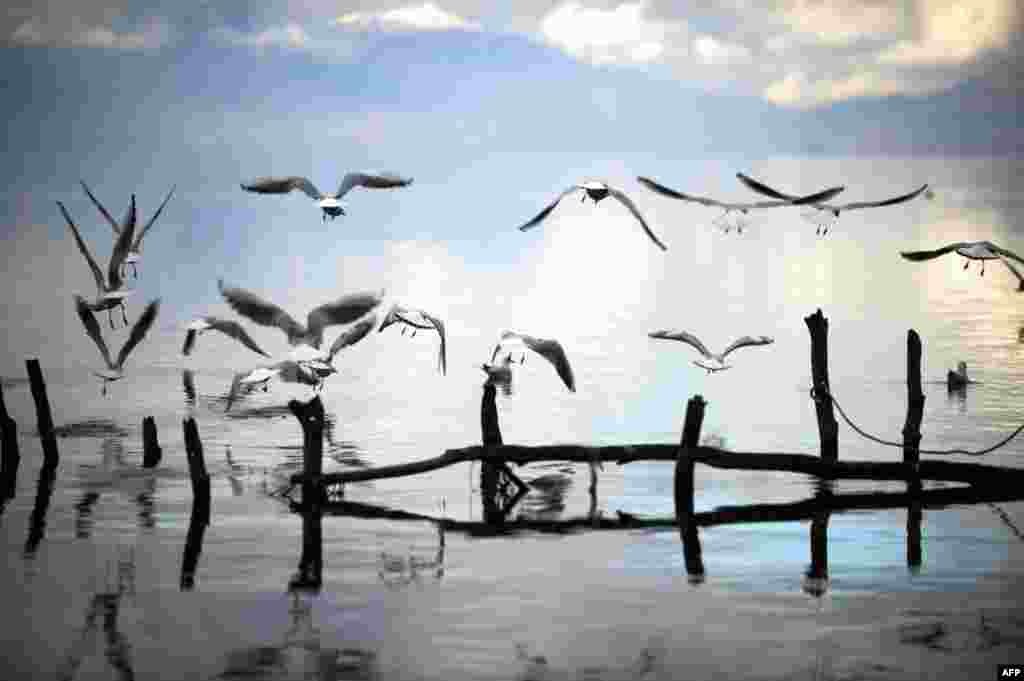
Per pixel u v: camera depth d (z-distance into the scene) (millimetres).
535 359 53281
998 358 52469
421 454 36656
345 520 30328
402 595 25484
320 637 23609
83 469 34500
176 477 33812
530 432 39406
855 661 22656
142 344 56156
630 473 34688
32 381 34844
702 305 70562
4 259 89625
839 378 48500
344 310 24203
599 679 21891
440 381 48344
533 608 24922
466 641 23406
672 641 23438
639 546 28469
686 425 31562
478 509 31234
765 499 32125
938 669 22359
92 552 27828
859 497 32312
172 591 25688
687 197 25906
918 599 25375
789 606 25016
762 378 48656
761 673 22172
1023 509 31266
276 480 33594
